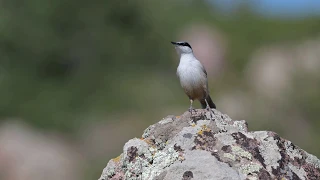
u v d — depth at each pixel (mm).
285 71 25859
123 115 24359
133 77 27953
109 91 26828
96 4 30812
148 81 27156
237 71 26234
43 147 21812
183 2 32219
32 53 29547
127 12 30625
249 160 6645
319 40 27812
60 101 26328
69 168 20609
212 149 6742
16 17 30156
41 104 26516
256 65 26406
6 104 26234
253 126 22984
